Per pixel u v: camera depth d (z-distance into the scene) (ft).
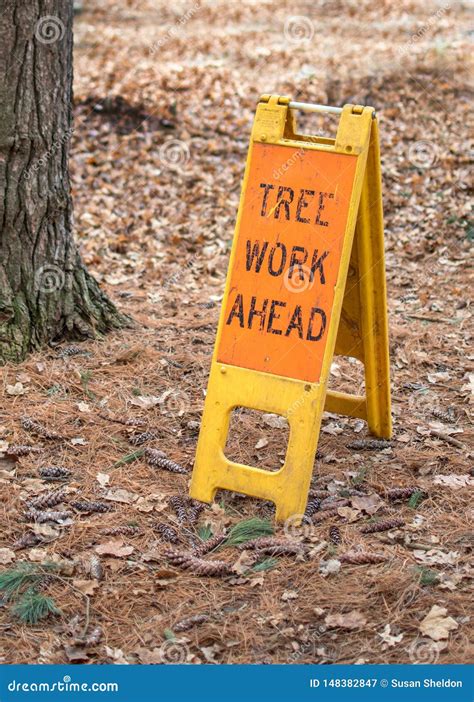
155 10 53.93
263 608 10.69
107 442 14.25
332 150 12.16
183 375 16.63
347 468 13.83
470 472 13.65
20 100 15.83
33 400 15.29
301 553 11.59
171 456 14.01
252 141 12.55
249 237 12.59
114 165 29.89
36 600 10.57
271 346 12.44
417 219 26.21
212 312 20.03
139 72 37.91
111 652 9.95
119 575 11.23
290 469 12.25
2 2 15.40
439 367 17.49
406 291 22.06
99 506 12.52
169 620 10.48
